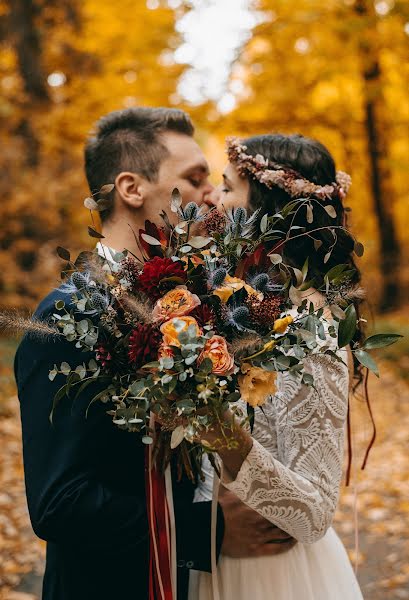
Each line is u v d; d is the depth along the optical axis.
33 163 11.41
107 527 1.50
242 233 1.53
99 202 1.53
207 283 1.46
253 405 1.40
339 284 1.51
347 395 1.65
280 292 1.52
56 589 1.69
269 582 1.69
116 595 1.64
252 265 1.53
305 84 10.66
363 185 13.28
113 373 1.46
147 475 1.55
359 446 6.18
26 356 1.62
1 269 10.53
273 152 1.94
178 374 1.36
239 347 1.39
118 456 1.61
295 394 1.57
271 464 1.48
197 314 1.42
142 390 1.36
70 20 11.93
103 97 10.95
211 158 15.10
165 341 1.36
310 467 1.56
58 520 1.49
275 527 1.67
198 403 1.38
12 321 1.42
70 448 1.52
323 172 1.94
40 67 11.75
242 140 2.00
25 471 1.57
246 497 1.49
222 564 1.70
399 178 13.08
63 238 11.22
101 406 1.55
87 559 1.65
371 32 9.62
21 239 10.96
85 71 11.53
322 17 9.69
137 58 10.93
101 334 1.47
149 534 1.52
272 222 1.57
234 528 1.65
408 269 13.18
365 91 10.50
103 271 1.47
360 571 4.09
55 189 11.06
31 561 4.18
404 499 5.04
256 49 10.64
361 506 5.01
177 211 1.55
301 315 1.55
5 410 7.07
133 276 1.48
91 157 2.08
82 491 1.50
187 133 2.07
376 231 13.29
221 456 1.48
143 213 2.02
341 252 1.93
